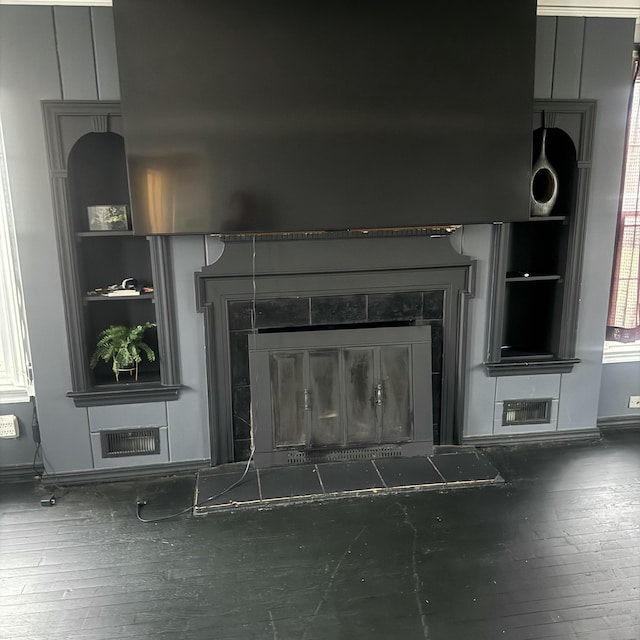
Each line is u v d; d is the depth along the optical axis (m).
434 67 2.33
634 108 2.79
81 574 1.99
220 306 2.56
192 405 2.65
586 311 2.90
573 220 2.77
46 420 2.54
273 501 2.41
